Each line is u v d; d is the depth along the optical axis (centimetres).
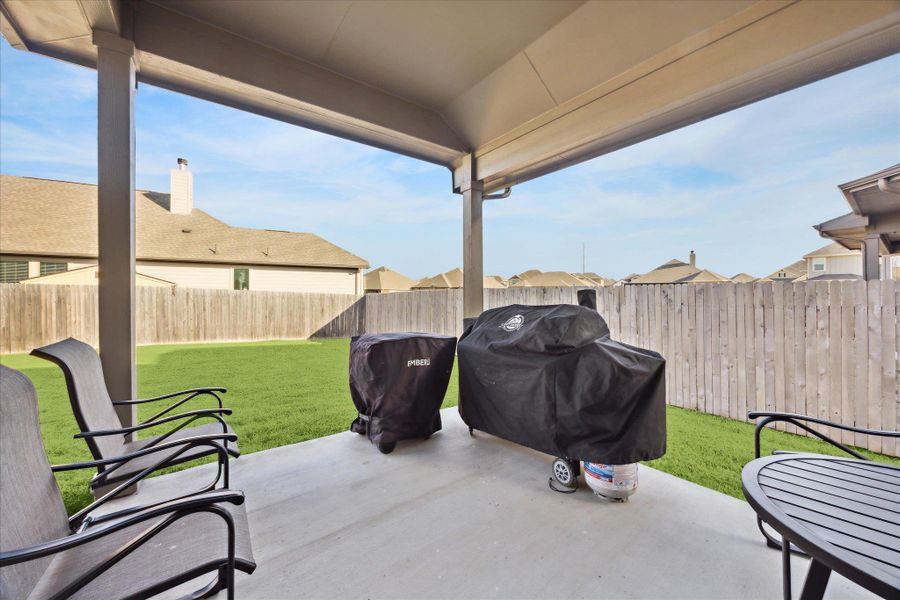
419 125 400
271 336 1126
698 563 177
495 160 421
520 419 265
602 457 225
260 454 300
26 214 1188
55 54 256
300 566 177
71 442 339
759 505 121
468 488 247
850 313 324
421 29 293
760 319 374
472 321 392
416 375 313
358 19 281
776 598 156
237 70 292
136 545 104
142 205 1442
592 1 269
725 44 246
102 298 239
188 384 554
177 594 164
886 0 193
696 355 421
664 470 285
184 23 270
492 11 277
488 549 188
